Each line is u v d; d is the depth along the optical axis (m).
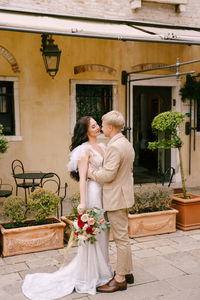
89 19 7.63
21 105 7.29
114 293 3.50
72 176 3.77
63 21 6.76
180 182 8.94
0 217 5.88
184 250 4.66
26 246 4.46
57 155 7.68
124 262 3.50
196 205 5.52
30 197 4.64
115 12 7.93
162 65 8.52
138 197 5.18
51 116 7.56
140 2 7.96
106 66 7.95
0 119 7.31
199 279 3.81
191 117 8.87
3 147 5.25
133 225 5.08
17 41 7.12
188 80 8.63
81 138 3.64
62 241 4.67
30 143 7.42
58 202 4.67
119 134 3.53
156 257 4.42
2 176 7.21
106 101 8.27
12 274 3.91
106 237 3.67
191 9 8.73
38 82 7.39
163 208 5.36
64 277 3.68
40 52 7.34
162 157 9.04
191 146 9.00
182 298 3.40
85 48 7.72
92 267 3.55
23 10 7.01
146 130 8.88
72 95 7.71
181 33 7.46
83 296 3.44
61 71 7.56
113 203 3.41
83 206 3.42
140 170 8.89
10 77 7.13
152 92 8.69
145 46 8.30
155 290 3.56
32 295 3.42
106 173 3.35
